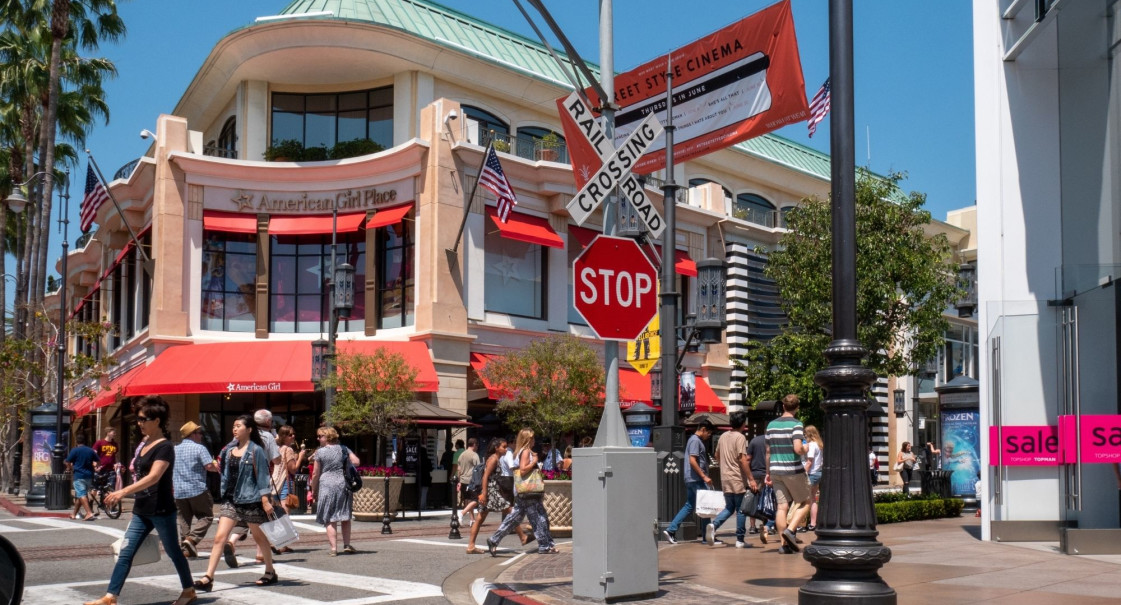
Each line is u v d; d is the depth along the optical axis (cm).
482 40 3597
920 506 2084
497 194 2906
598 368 2928
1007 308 1530
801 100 1839
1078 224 1490
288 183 3203
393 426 2602
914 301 2578
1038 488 1505
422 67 3306
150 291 3388
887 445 4466
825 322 2730
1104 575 1046
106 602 879
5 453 3672
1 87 3775
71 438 4347
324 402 3127
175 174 3130
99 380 4006
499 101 3528
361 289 3209
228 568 1255
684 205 3741
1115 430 1368
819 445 1527
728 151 4194
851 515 768
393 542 1655
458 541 1675
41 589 1049
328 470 1428
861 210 2553
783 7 1850
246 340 3130
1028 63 1571
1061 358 1466
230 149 3516
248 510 1065
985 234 1559
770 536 1608
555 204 3325
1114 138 1376
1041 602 841
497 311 3216
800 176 4612
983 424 1534
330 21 3172
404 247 3147
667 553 1340
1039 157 1559
